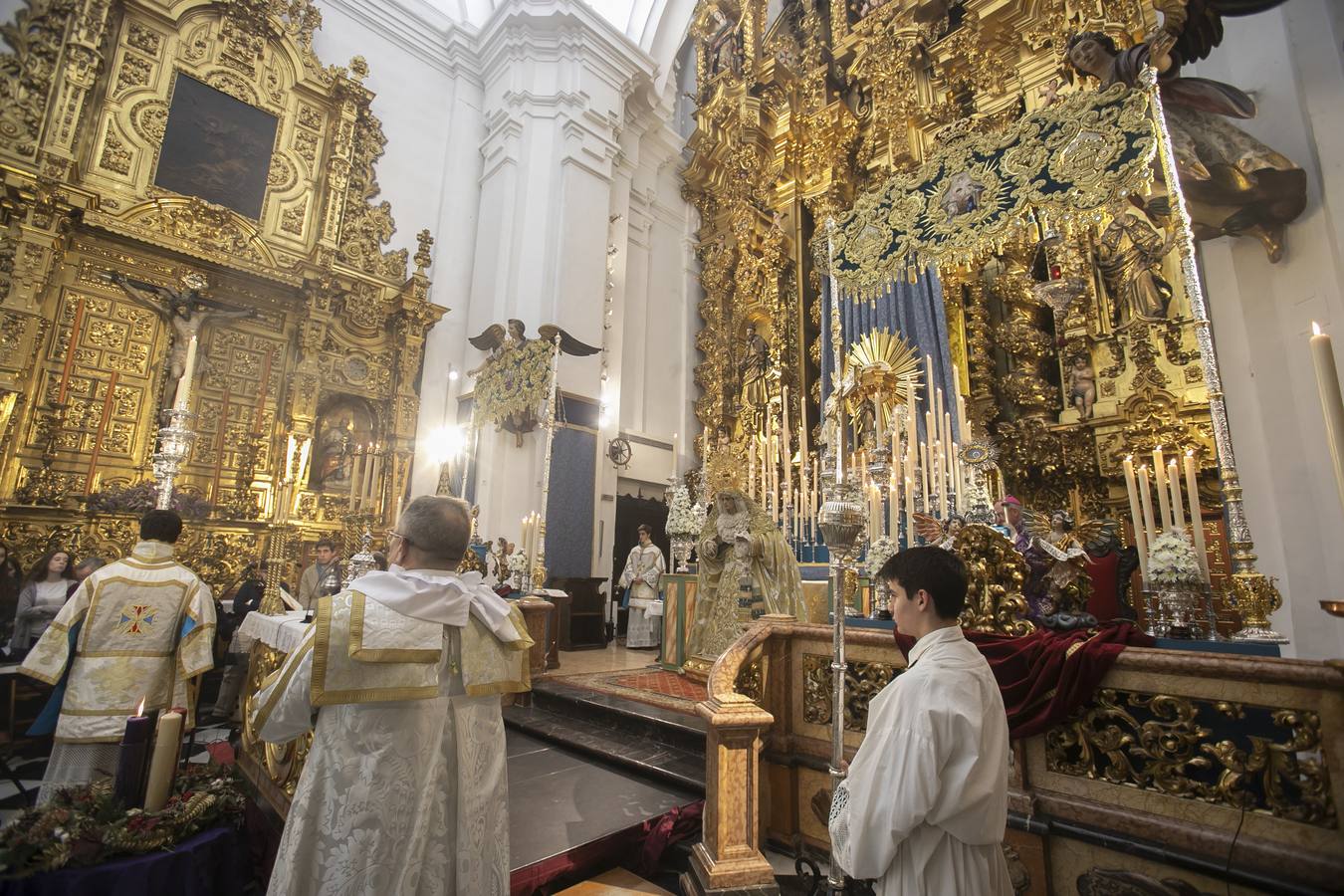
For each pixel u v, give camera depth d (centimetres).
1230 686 245
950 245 456
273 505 891
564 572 977
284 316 972
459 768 204
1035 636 300
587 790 395
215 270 905
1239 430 565
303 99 1031
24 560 694
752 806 311
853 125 1216
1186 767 254
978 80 1044
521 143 1133
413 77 1169
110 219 814
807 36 1334
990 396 930
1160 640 310
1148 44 522
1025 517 383
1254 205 542
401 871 181
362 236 1051
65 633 354
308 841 180
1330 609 202
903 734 170
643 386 1296
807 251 1247
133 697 363
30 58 795
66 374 777
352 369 1015
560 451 1008
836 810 185
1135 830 259
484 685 213
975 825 165
